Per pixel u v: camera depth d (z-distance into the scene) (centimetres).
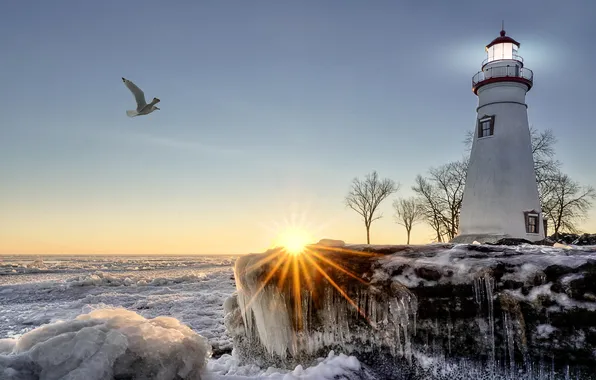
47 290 2073
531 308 407
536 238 2411
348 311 516
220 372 568
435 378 444
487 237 2403
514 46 2722
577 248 511
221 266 5500
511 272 426
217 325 1176
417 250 520
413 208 4762
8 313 1418
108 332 325
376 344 492
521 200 2412
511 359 410
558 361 388
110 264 5734
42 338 330
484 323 429
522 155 2484
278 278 575
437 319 453
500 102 2545
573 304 388
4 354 322
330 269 540
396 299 480
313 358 537
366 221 4862
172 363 347
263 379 415
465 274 445
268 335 582
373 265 515
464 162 4209
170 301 1625
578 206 3797
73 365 296
